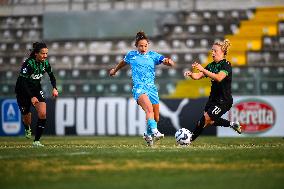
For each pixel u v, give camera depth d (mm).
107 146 34375
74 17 79750
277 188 15906
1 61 80312
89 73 77562
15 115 60781
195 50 76812
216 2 79250
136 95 32906
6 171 19734
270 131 57844
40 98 36156
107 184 16703
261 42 76500
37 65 35719
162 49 77062
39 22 81812
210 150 28219
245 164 21609
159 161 22516
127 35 78688
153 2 80250
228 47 32750
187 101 58344
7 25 82188
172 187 16094
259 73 66250
